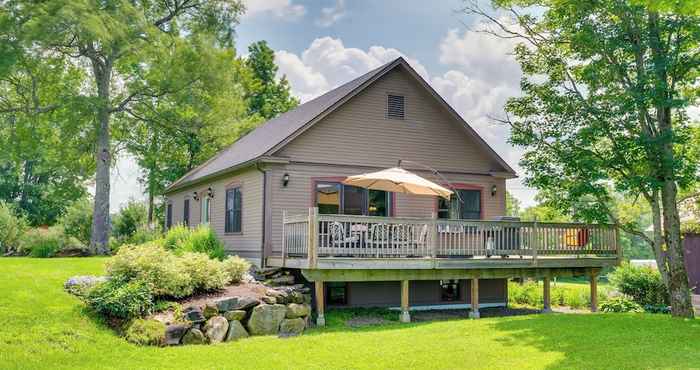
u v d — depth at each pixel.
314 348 9.48
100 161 25.75
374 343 9.85
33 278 11.75
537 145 14.38
